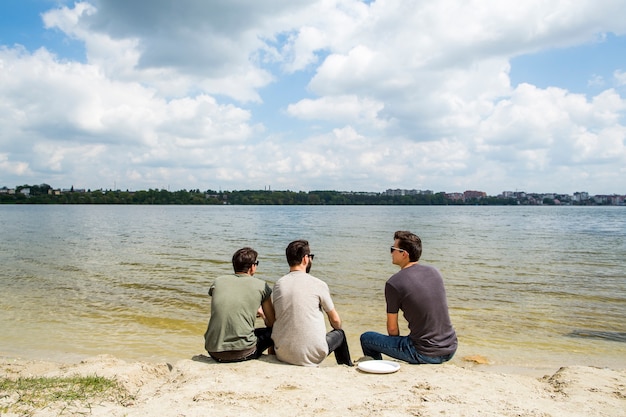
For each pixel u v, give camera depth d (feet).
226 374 16.49
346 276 52.47
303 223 205.16
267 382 15.64
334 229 157.89
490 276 52.70
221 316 18.17
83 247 88.79
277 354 18.31
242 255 19.52
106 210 474.90
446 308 18.38
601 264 63.82
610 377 17.89
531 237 120.67
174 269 58.29
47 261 65.98
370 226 179.93
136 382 16.51
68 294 41.42
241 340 18.04
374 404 13.75
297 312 17.81
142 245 93.76
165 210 488.85
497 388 15.85
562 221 241.76
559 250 84.33
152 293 42.06
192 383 15.56
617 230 157.38
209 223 203.92
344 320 32.17
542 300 39.09
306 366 17.71
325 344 17.99
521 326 30.48
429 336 18.08
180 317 32.91
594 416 13.60
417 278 18.17
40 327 29.96
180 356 24.22
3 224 184.65
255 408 13.32
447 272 55.88
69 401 13.85
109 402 14.11
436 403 13.96
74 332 28.81
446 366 18.24
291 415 12.84
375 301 38.63
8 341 26.76
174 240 108.06
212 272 55.62
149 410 13.21
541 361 23.50
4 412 12.94
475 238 116.26
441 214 370.94
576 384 16.75
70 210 463.01
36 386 15.28
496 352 24.98
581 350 25.40
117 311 34.73
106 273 54.49
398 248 18.81
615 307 36.35
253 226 179.93
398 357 18.61
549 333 28.84
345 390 15.05
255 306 18.61
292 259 19.22
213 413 12.90
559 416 13.37
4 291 42.83
